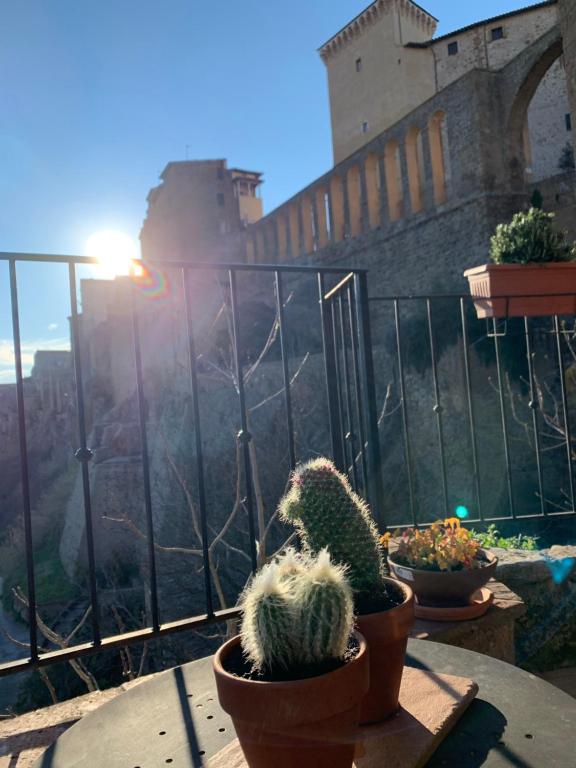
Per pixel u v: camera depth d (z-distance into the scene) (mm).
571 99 7770
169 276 18172
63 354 49125
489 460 11695
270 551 10961
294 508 1343
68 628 14539
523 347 11703
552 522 9805
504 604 2230
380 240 18328
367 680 983
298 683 888
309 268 2502
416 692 1301
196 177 40281
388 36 26578
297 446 13188
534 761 1062
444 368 12852
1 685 11867
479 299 3795
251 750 944
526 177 16438
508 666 1482
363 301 2508
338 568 1047
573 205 14195
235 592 11266
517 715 1229
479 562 2174
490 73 14922
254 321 22609
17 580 21750
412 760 1053
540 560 2811
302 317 21078
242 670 1005
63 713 1721
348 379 2699
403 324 14320
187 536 13227
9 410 33875
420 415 13211
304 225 22531
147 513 2051
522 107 14672
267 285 24109
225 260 28906
